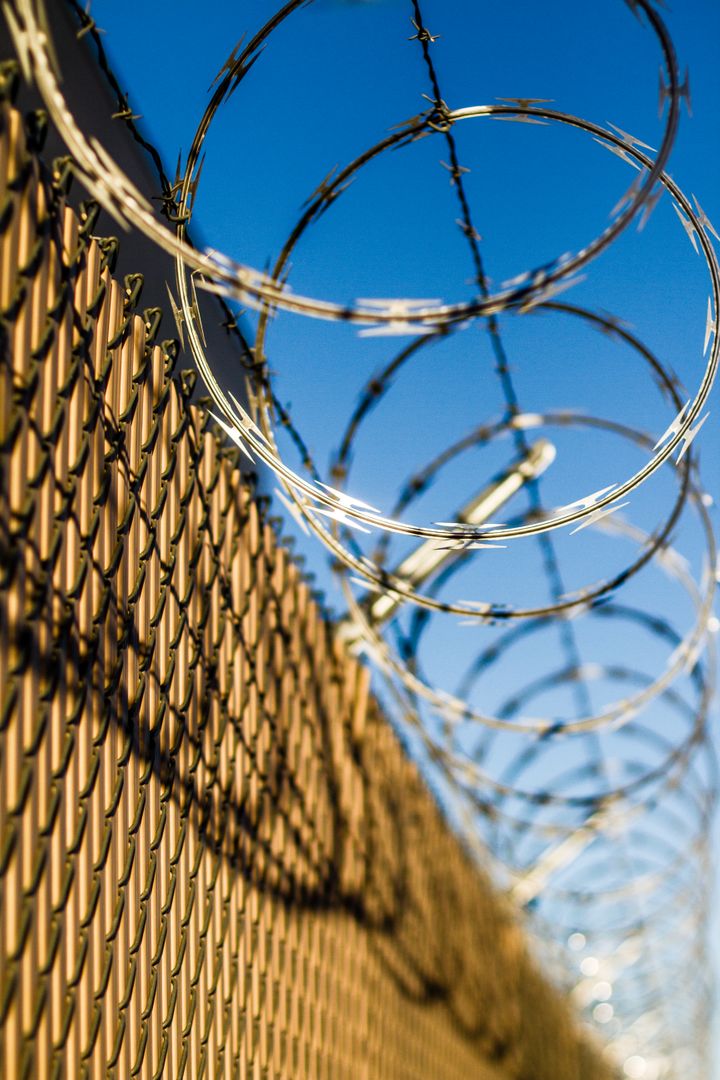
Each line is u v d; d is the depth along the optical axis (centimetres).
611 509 229
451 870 679
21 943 173
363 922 439
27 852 177
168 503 249
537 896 677
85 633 201
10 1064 169
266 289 173
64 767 190
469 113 229
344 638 415
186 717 257
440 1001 611
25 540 181
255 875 309
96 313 210
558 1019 1183
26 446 182
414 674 389
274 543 344
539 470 376
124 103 203
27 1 159
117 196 166
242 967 293
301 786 360
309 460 276
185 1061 245
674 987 1167
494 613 290
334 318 173
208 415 275
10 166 179
